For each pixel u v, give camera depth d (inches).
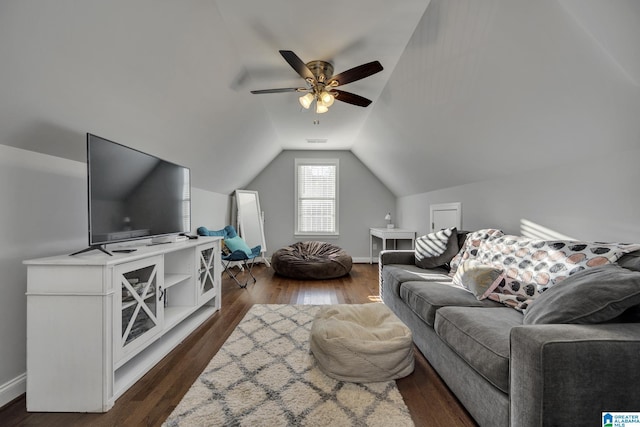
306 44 91.8
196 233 163.9
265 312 116.2
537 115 72.8
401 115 128.0
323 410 57.7
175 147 117.1
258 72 110.8
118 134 86.9
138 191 83.9
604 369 37.5
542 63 61.1
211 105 112.3
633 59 46.8
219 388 64.8
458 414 58.2
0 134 58.9
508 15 58.9
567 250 64.7
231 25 82.9
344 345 67.8
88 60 62.0
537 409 38.1
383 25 82.1
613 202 64.9
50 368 59.1
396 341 69.3
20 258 64.3
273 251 238.7
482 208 120.3
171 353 82.8
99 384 58.9
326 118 162.4
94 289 59.6
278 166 238.7
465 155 114.6
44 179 69.4
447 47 79.0
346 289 154.3
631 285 43.1
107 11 57.4
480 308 68.3
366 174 240.1
